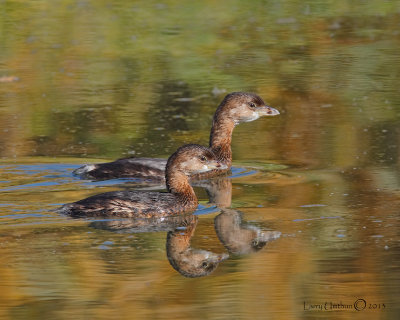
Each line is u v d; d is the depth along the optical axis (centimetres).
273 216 1438
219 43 3138
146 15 3512
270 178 1720
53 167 1784
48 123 2200
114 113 2305
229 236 1327
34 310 1055
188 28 3331
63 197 1545
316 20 3441
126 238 1317
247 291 1118
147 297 1098
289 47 3072
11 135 2081
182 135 2091
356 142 1998
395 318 1046
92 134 2097
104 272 1168
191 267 1192
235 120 1941
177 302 1079
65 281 1138
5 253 1231
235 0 3762
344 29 3297
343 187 1625
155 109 2347
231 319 1034
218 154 1925
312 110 2331
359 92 2502
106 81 2664
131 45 3112
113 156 1894
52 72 2780
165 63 2883
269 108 1952
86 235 1327
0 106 2380
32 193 1573
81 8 3612
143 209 1444
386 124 2156
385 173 1727
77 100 2444
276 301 1079
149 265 1198
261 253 1245
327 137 2053
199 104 2391
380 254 1231
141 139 2050
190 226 1391
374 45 3069
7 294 1103
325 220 1403
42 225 1369
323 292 1112
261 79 2659
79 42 3138
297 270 1180
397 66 2791
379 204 1498
